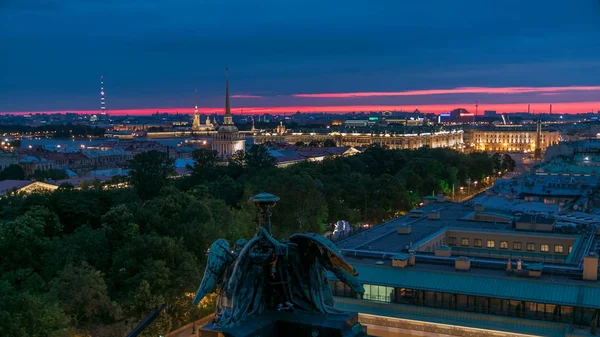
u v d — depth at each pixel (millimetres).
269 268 34781
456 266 138125
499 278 128500
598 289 120438
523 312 122562
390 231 195000
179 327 166375
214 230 190375
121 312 147875
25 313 124688
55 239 182125
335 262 34625
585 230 188375
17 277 154375
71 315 147250
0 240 167625
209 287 34594
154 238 168500
